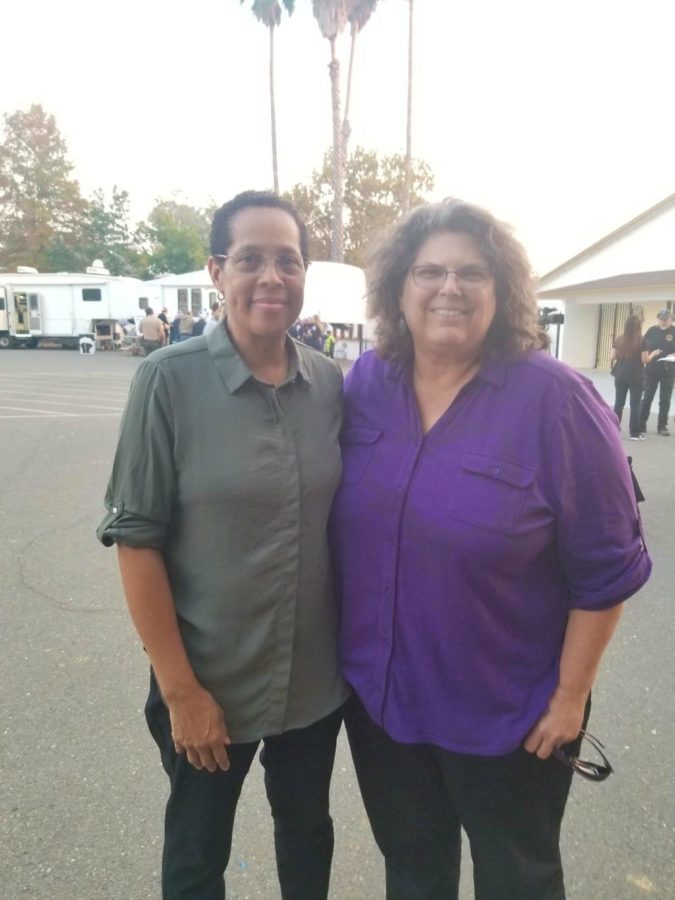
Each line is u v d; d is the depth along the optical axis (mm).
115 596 3787
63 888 1893
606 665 3104
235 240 1388
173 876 1574
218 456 1361
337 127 22938
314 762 1640
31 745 2494
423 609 1424
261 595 1423
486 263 1411
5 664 3059
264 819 2193
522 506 1323
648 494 6129
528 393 1366
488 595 1365
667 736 2580
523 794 1446
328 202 32906
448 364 1470
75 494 6008
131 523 1338
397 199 32125
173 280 27016
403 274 1513
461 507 1347
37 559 4355
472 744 1418
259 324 1380
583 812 2191
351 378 1633
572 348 18469
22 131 42750
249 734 1496
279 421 1412
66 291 27875
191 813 1562
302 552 1458
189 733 1439
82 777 2330
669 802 2234
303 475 1434
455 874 1649
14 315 27656
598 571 1345
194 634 1439
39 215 42875
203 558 1400
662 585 4039
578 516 1341
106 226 53219
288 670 1482
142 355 24453
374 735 1601
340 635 1596
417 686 1472
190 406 1363
